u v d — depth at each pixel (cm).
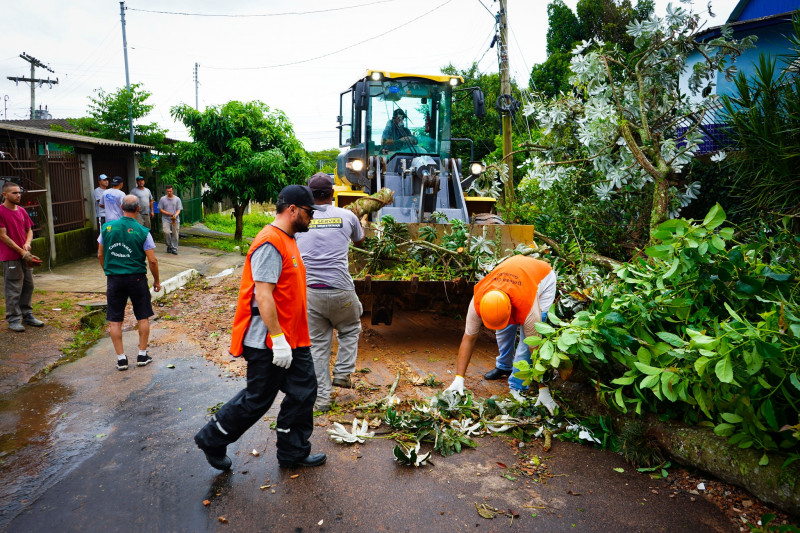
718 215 358
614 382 355
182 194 2006
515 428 402
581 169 776
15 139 1015
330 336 437
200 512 298
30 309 629
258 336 317
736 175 568
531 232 595
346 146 921
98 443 378
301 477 336
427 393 469
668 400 364
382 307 560
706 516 297
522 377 385
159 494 315
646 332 370
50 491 317
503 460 361
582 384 426
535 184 949
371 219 673
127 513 297
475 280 552
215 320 723
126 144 1398
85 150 1295
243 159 1580
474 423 410
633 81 715
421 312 766
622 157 685
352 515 297
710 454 323
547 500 314
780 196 493
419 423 396
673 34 659
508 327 482
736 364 304
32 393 466
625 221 796
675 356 333
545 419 411
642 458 349
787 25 980
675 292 369
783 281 336
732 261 343
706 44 661
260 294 308
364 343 619
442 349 600
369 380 501
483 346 616
